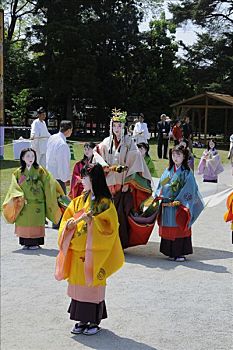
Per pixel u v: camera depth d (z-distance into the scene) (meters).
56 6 42.31
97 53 44.06
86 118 47.22
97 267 5.36
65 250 5.45
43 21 47.06
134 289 6.86
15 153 21.75
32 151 8.86
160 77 45.91
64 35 39.94
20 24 50.97
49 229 10.38
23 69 44.88
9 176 16.61
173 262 8.20
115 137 8.86
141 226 8.59
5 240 9.41
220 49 46.34
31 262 8.05
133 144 8.87
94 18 44.53
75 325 5.56
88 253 5.36
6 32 50.81
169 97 45.44
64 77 41.25
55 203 8.81
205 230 10.61
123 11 44.28
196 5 45.84
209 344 5.23
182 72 46.59
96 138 43.25
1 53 22.86
